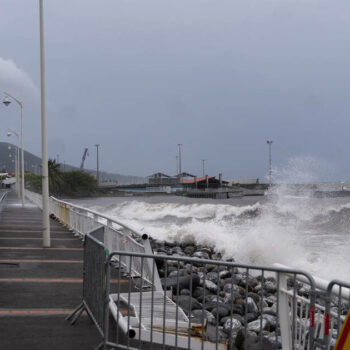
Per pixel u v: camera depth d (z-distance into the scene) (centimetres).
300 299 451
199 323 621
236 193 13488
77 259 1252
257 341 585
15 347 553
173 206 6931
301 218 4212
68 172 16425
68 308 739
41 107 1523
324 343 396
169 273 1377
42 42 1511
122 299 724
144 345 568
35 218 2823
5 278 982
